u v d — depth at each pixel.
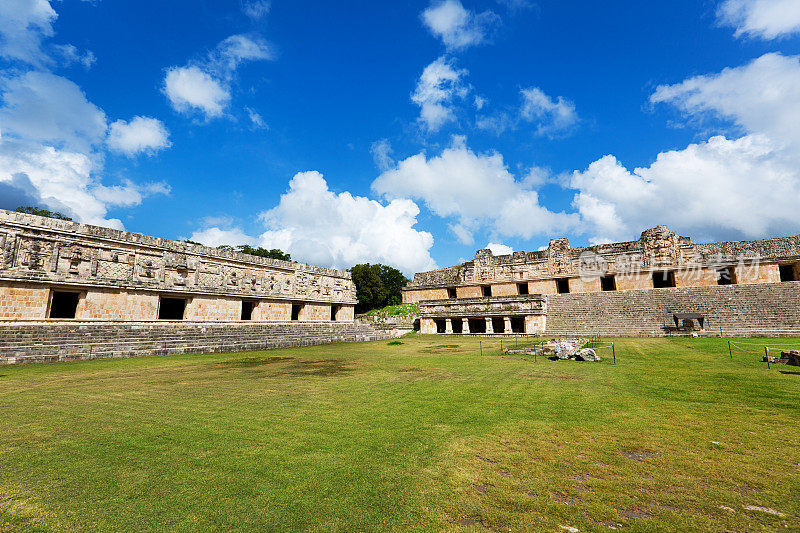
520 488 4.16
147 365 14.20
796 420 6.59
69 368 13.23
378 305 68.31
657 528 3.38
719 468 4.67
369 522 3.46
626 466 4.75
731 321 25.47
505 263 44.38
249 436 5.81
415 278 51.81
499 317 34.62
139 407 7.58
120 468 4.62
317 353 19.09
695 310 28.27
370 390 9.38
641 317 29.58
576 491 4.09
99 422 6.50
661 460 4.92
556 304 35.59
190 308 25.88
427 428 6.21
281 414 7.07
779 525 3.41
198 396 8.65
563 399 8.23
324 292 37.56
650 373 11.52
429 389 9.48
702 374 11.22
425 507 3.73
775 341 18.98
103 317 21.19
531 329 32.34
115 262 22.02
